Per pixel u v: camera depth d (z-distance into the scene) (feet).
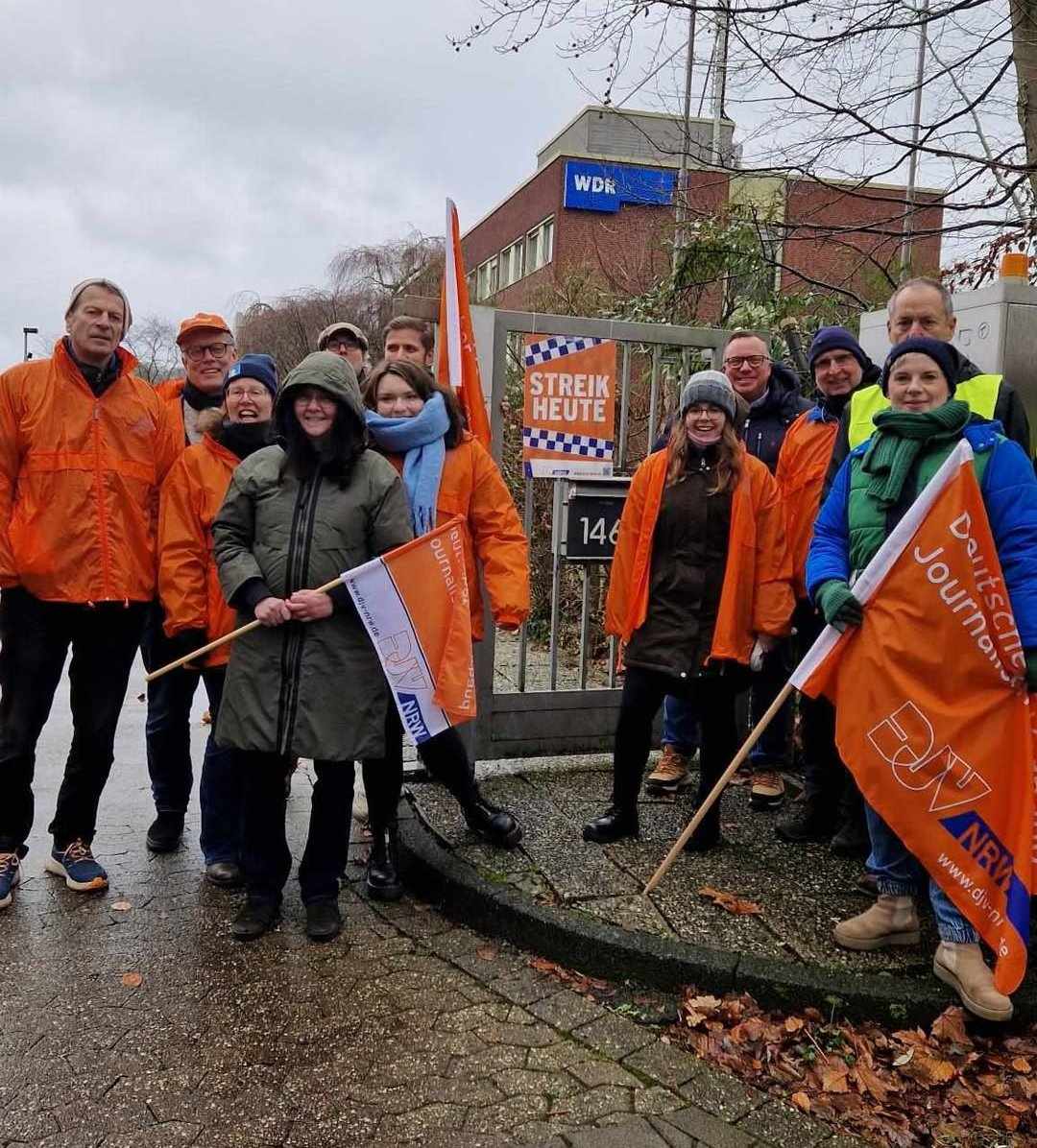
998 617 9.53
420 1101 8.39
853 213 27.53
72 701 12.35
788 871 12.32
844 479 11.09
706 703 12.44
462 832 13.21
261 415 12.17
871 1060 9.12
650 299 28.78
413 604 10.98
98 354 11.64
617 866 12.28
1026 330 12.90
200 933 11.26
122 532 11.97
